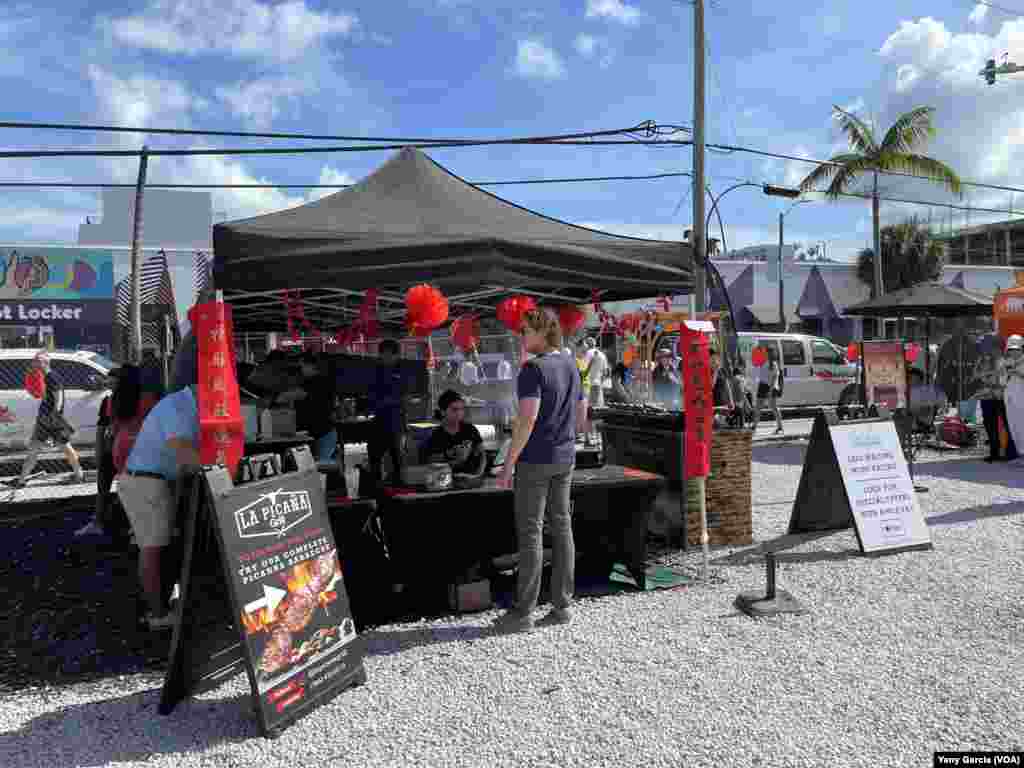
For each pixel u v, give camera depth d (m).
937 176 18.16
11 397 10.22
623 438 6.61
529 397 3.88
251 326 9.01
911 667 3.51
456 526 4.46
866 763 2.71
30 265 20.41
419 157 5.60
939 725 2.96
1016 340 9.77
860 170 18.25
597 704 3.20
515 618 4.09
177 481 4.17
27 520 7.27
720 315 6.79
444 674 3.55
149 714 3.23
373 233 4.31
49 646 4.06
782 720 3.03
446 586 4.54
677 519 5.83
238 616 2.99
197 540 3.16
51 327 20.56
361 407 8.41
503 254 4.38
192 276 19.12
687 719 3.05
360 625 4.26
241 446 3.72
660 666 3.58
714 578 5.01
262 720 2.96
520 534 4.05
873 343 8.73
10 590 5.06
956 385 12.20
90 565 5.65
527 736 2.95
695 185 10.18
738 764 2.72
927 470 9.23
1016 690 3.25
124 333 13.52
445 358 11.11
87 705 3.33
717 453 5.77
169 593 4.35
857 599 4.50
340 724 3.09
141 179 10.78
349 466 6.48
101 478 6.63
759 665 3.57
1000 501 7.23
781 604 4.33
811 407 15.47
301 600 3.27
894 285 28.03
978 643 3.79
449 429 4.82
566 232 4.98
